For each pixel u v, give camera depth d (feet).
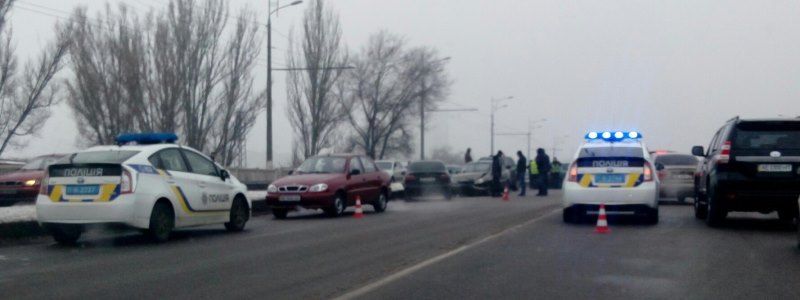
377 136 166.71
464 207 81.25
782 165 49.83
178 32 110.32
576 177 56.54
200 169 52.49
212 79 113.39
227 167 113.29
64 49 106.11
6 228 48.42
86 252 43.62
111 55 108.78
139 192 45.80
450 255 41.06
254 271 36.29
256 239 49.73
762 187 49.98
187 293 30.99
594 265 37.40
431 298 29.96
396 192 99.14
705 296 30.14
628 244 45.14
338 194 68.08
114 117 108.17
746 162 50.24
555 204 85.51
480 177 112.47
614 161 55.83
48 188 45.93
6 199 69.92
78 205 44.98
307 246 45.57
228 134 115.24
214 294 30.78
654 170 56.59
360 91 165.07
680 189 81.00
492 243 46.09
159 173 47.98
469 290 31.45
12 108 102.83
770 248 43.16
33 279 34.30
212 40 112.78
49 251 44.24
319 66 142.10
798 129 50.62
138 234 52.85
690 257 39.78
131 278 34.47
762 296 30.14
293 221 64.34
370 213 72.95
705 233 50.78
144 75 108.99
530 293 30.81
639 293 30.71
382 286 32.35
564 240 47.34
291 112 143.54
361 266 37.68
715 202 51.78
